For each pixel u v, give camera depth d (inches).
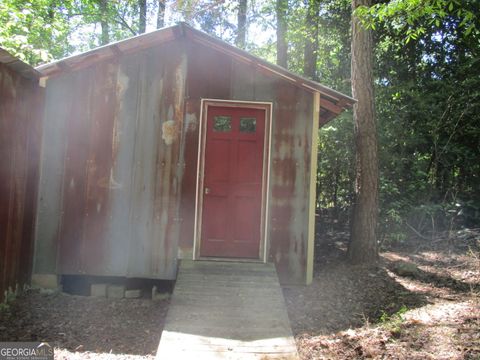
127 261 205.2
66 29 414.3
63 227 203.8
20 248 187.3
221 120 213.5
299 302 193.5
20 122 181.2
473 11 301.6
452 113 338.3
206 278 185.0
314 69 457.7
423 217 312.5
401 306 181.9
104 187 205.3
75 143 205.3
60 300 193.5
